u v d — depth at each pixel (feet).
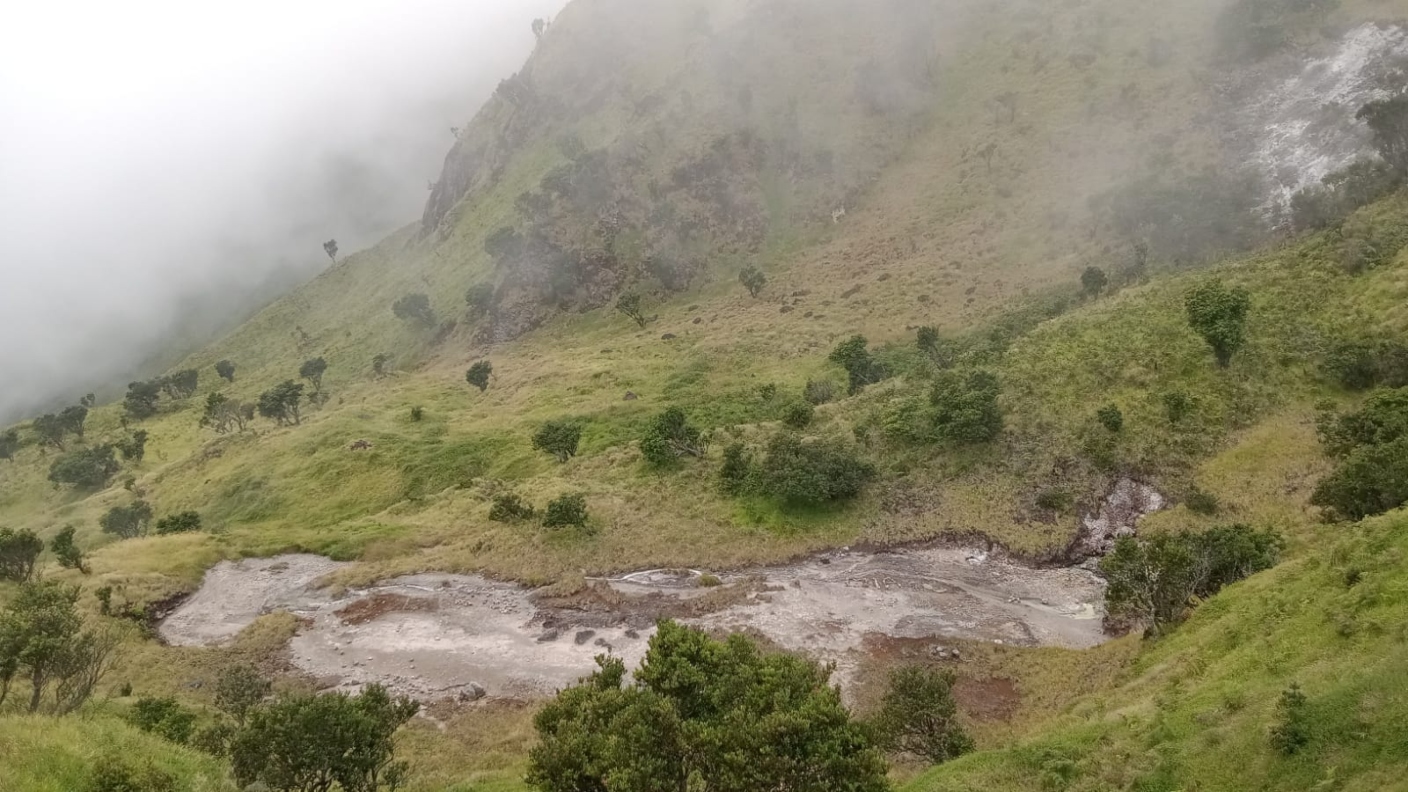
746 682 65.10
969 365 206.28
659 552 160.86
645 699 58.13
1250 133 304.09
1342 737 46.34
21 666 77.00
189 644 143.84
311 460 297.53
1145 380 171.32
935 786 65.62
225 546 191.93
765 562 154.40
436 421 325.21
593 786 55.67
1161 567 100.22
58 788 52.08
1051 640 120.98
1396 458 100.42
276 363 583.58
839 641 124.47
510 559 166.61
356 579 166.91
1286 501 133.08
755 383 296.51
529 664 126.93
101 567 174.91
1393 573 62.59
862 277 371.76
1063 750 66.03
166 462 400.26
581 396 322.14
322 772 65.16
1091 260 291.99
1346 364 156.56
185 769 64.54
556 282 450.71
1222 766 52.11
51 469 401.29
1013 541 148.46
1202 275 206.39
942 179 406.41
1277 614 72.08
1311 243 198.70
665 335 379.35
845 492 166.81
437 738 105.09
